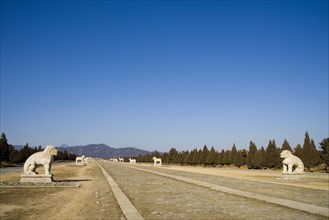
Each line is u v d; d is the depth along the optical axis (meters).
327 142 53.22
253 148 73.12
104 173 41.22
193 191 20.52
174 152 119.19
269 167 65.69
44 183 23.38
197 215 12.01
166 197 17.39
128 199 16.20
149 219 11.26
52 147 24.59
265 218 11.43
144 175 38.22
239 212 12.64
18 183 23.27
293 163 32.81
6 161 77.12
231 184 25.14
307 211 12.63
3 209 13.40
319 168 56.12
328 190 20.61
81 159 79.19
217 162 85.44
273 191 20.06
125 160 182.62
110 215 12.20
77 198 16.88
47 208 13.73
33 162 24.11
